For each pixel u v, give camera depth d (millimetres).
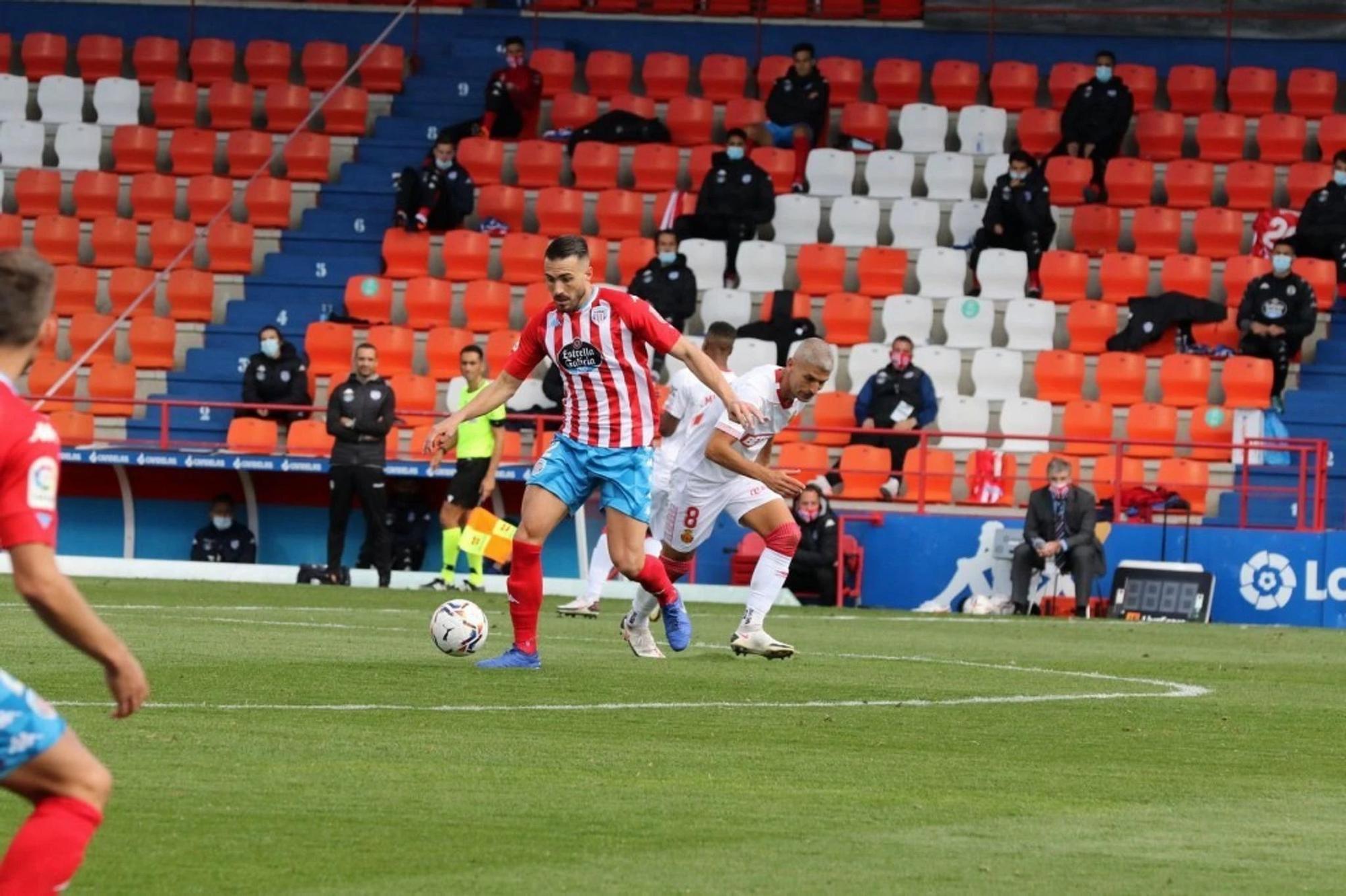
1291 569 66875
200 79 97250
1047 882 16641
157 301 84750
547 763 22594
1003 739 26406
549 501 33375
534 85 92500
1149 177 87688
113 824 18047
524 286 83125
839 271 83125
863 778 22359
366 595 59438
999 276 82500
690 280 79250
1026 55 97375
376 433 65188
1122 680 36656
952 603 68000
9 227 88500
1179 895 16250
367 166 90312
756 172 84312
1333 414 77188
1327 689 36469
